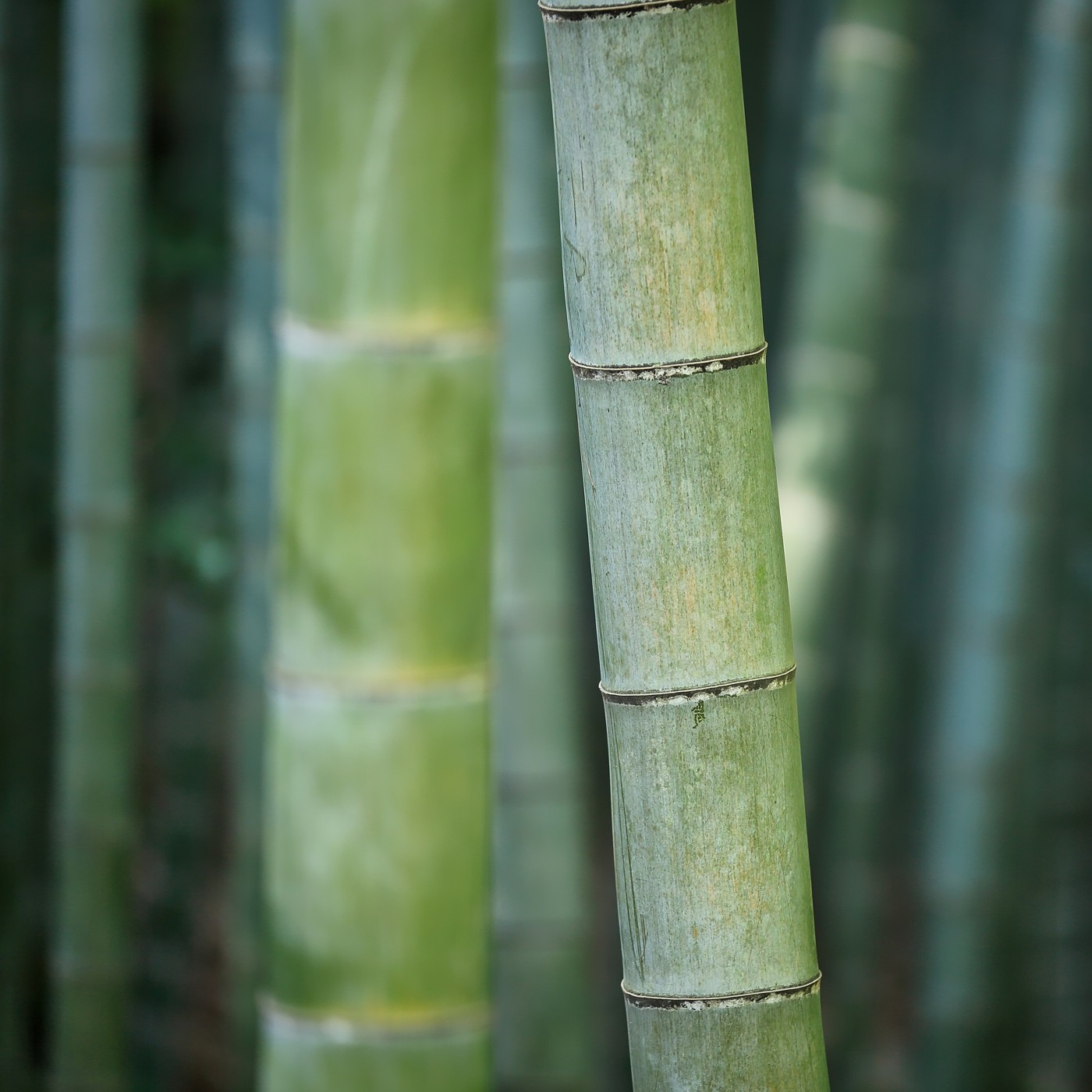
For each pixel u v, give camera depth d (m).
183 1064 5.85
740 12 5.98
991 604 5.10
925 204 5.65
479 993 4.33
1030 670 5.14
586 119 3.56
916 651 5.79
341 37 4.15
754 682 3.60
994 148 5.57
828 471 5.01
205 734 6.15
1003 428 5.05
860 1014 5.63
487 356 4.23
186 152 6.39
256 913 5.47
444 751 4.27
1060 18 4.96
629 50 3.55
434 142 4.16
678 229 3.56
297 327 4.22
